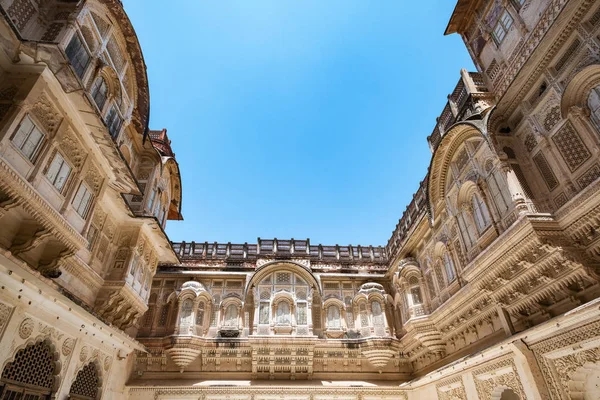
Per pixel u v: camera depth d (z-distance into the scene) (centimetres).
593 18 899
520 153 1100
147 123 1449
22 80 828
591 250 870
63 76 848
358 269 2214
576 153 926
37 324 931
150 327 1911
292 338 1839
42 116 877
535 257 950
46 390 998
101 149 1072
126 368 1697
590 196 819
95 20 1062
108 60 1154
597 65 859
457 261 1405
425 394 1644
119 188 1249
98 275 1271
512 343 1020
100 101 1104
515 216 1013
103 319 1183
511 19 1182
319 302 2072
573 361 868
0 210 776
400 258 1972
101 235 1316
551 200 984
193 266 2111
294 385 1753
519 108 1125
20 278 800
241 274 2089
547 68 1030
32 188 809
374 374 1889
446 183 1432
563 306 950
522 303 1056
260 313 1961
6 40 782
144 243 1511
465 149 1292
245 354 1872
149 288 1571
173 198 1947
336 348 1903
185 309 1905
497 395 1147
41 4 927
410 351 1834
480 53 1354
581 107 917
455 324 1440
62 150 952
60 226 912
